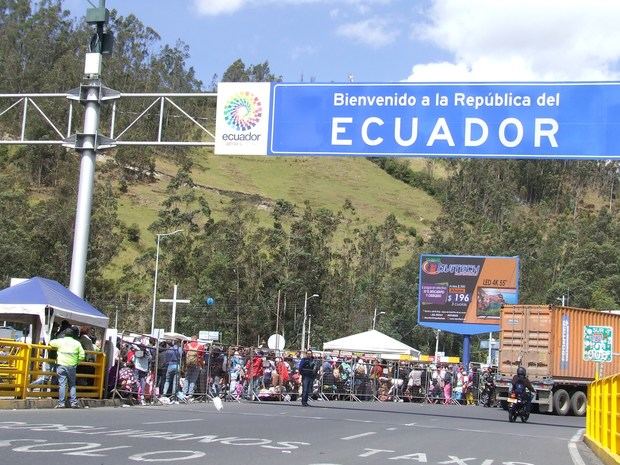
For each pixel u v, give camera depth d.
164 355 23.75
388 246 91.12
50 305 19.12
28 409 17.17
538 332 32.09
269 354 31.05
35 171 95.94
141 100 100.94
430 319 56.84
